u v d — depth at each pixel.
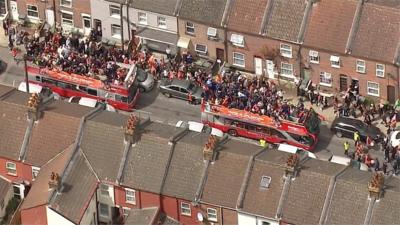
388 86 190.88
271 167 168.38
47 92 193.00
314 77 195.00
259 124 184.62
